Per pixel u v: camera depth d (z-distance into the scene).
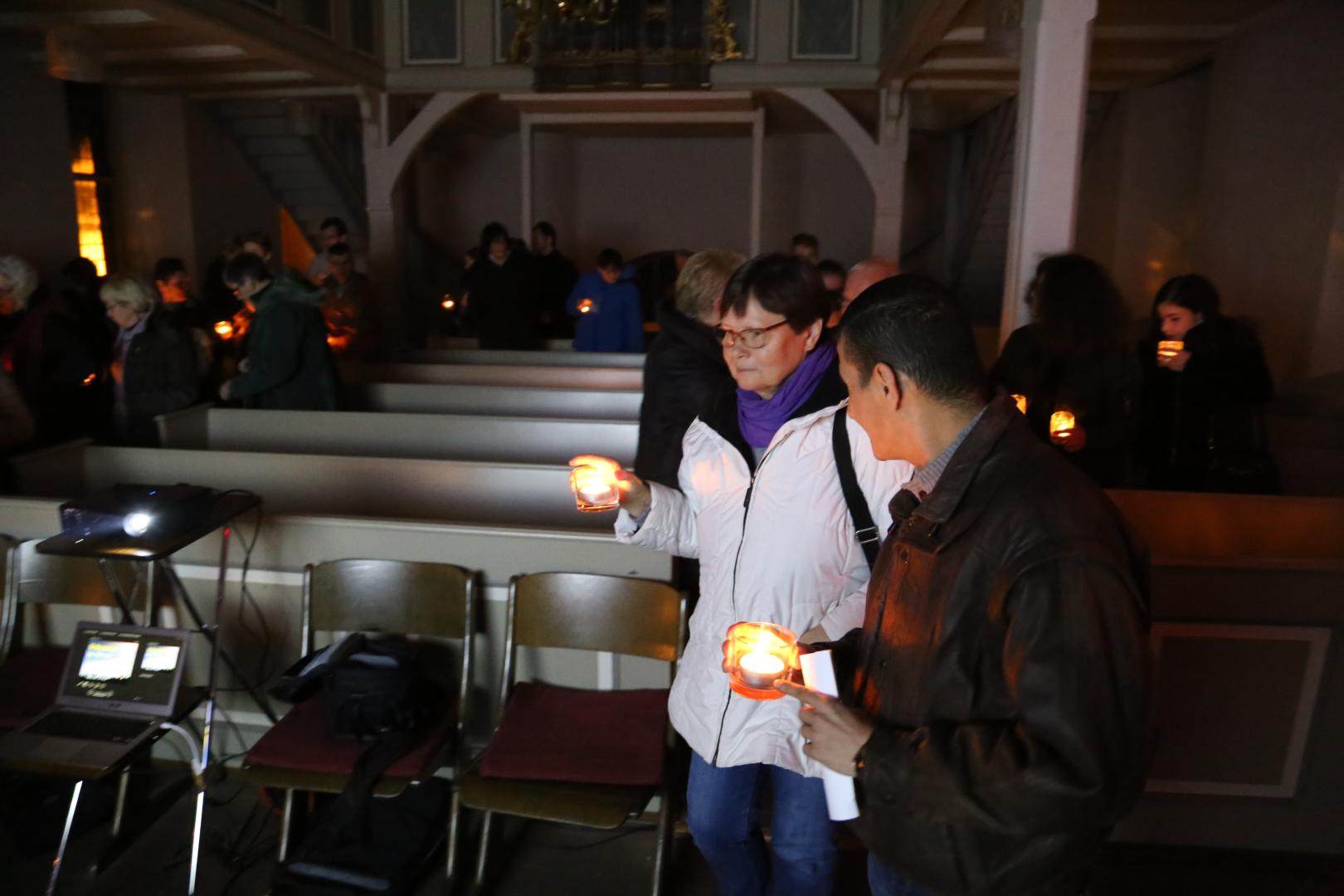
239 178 9.55
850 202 10.48
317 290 3.71
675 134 10.29
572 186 10.80
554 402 3.97
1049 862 1.00
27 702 2.26
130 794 2.48
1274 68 5.44
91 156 7.99
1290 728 2.15
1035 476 1.00
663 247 10.83
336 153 9.46
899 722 1.11
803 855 1.59
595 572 2.38
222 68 7.29
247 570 2.53
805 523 1.51
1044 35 2.96
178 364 3.57
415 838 2.18
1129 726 0.90
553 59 7.52
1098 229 8.26
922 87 7.32
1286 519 2.37
